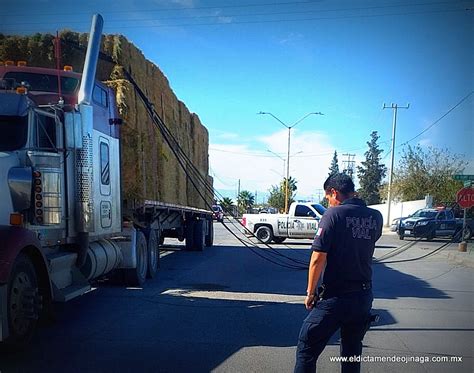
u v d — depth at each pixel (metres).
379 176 99.75
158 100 12.48
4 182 5.52
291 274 12.70
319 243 3.95
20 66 7.94
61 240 6.71
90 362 5.30
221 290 10.03
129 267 9.79
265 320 7.38
